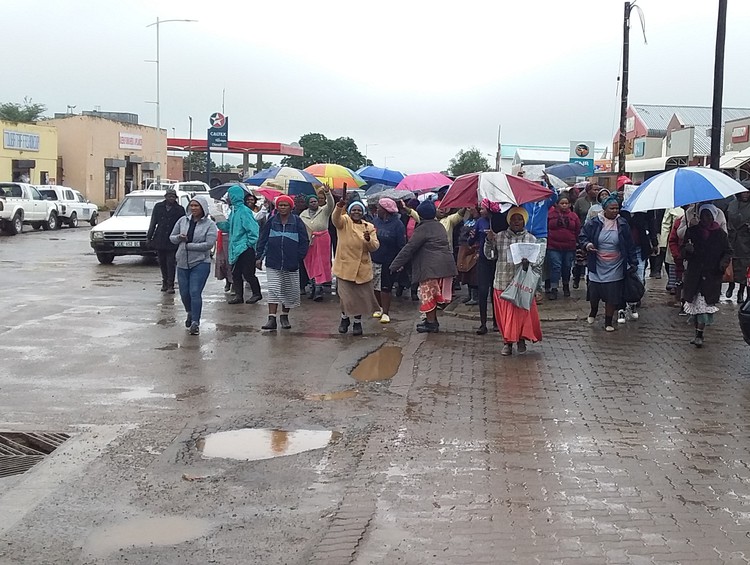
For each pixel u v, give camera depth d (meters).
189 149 66.81
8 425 7.00
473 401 7.67
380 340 10.79
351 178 16.88
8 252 22.89
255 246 13.58
